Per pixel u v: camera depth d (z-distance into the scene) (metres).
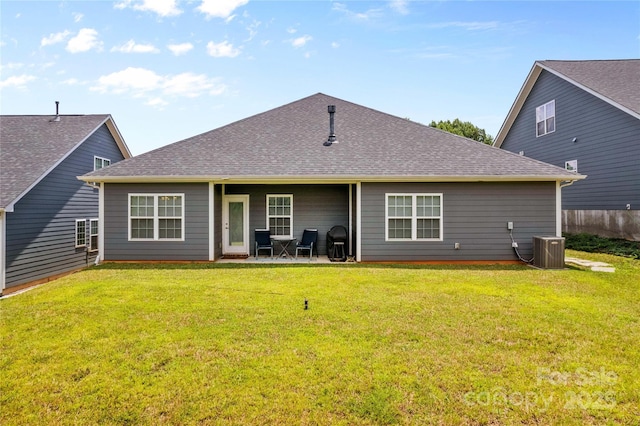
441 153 11.39
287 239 12.45
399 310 5.92
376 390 3.52
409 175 10.27
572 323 5.32
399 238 10.70
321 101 14.73
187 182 10.75
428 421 3.09
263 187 12.45
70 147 13.02
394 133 12.63
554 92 17.16
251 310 5.95
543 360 4.15
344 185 12.48
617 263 10.23
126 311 5.93
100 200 10.78
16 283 10.49
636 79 14.84
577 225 14.83
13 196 9.91
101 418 3.16
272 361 4.12
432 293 7.00
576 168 15.78
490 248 10.63
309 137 12.42
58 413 3.24
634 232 12.41
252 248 12.48
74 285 7.74
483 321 5.40
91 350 4.46
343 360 4.12
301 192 12.48
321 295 6.86
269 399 3.40
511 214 10.59
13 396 3.49
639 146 12.77
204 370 3.93
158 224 10.80
